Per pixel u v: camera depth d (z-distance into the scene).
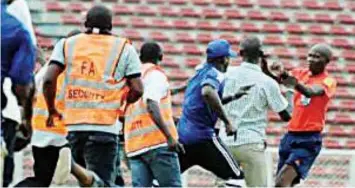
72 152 19.55
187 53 46.72
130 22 47.75
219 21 48.59
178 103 42.62
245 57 24.73
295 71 25.39
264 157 24.69
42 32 45.94
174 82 45.28
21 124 17.36
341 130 44.59
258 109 24.52
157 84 21.81
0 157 16.61
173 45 47.12
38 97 19.98
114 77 19.20
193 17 48.44
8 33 16.53
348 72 47.41
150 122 22.47
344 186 32.94
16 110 17.28
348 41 48.78
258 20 48.94
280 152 25.38
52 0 47.50
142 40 47.22
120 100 19.31
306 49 48.19
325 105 24.84
